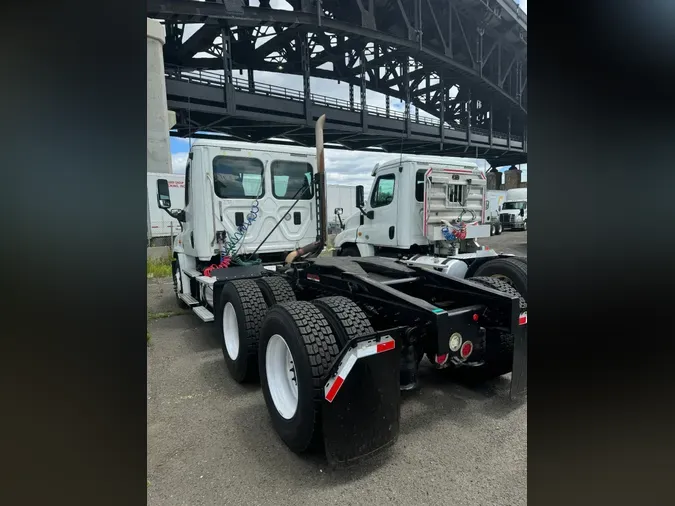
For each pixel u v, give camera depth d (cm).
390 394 212
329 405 197
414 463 219
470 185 587
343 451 201
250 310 321
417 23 2594
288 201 482
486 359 297
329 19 2097
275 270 447
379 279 321
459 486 200
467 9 2869
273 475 211
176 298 685
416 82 3338
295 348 218
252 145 456
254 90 2023
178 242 571
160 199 513
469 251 603
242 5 1770
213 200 434
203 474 212
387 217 591
